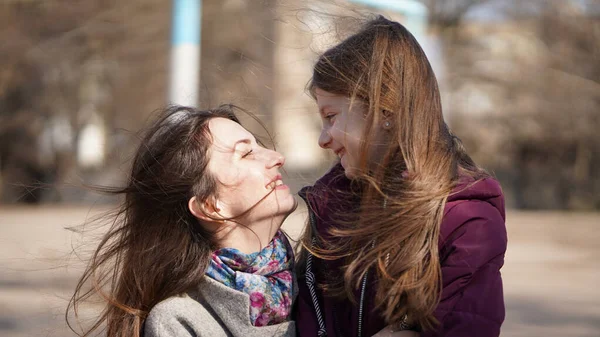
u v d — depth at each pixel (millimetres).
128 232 2615
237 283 2418
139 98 19000
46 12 19328
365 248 2248
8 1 19562
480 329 2117
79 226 3164
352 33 2527
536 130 23391
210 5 15258
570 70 22891
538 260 10859
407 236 2176
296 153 18109
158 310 2441
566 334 6188
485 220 2211
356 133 2312
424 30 9016
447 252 2191
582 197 23609
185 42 6305
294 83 9859
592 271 9953
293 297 2477
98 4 18578
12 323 5715
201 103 3621
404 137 2256
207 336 2406
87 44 19594
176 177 2504
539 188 24062
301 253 2609
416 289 2137
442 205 2209
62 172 21703
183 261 2498
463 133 23547
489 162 24047
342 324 2352
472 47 23594
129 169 2787
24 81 21000
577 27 22656
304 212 2809
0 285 7102
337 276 2361
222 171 2490
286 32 4090
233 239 2514
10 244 9828
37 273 7562
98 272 2738
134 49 18641
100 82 21422
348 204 2441
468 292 2150
